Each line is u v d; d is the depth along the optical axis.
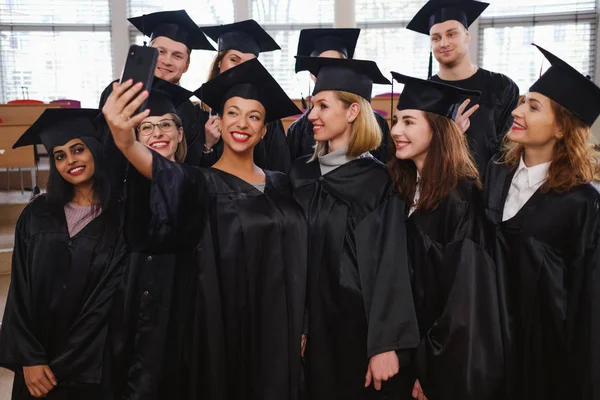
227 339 2.03
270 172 2.30
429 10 3.15
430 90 2.13
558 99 1.95
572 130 1.96
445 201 2.08
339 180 2.30
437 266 2.07
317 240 2.23
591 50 7.62
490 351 1.97
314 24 8.19
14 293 2.08
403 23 8.05
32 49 8.26
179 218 1.85
